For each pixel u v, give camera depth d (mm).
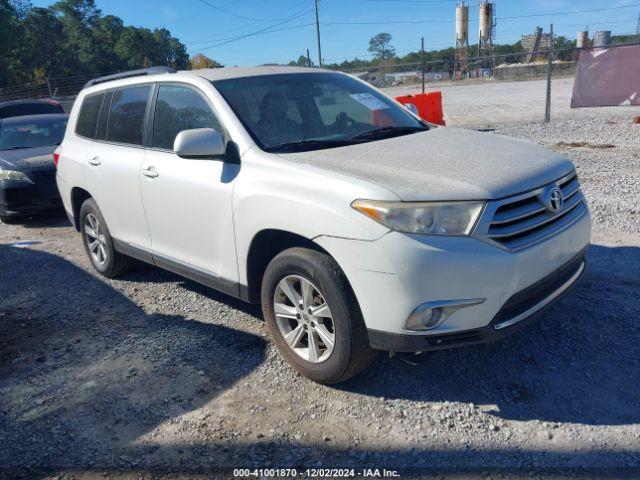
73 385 3719
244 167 3652
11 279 5938
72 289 5488
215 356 3949
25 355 4180
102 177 5043
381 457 2857
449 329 2936
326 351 3363
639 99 13250
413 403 3264
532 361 3580
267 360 3842
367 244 2930
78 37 86125
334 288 3127
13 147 9172
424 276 2852
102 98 5395
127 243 5031
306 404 3334
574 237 3387
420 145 3754
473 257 2857
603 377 3361
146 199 4504
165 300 5027
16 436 3219
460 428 3021
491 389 3338
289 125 3965
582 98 13859
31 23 77312
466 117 17062
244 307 4738
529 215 3113
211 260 4055
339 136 4031
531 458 2762
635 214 6359
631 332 3824
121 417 3336
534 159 3480
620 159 9305
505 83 32344
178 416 3305
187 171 4043
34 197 8164
